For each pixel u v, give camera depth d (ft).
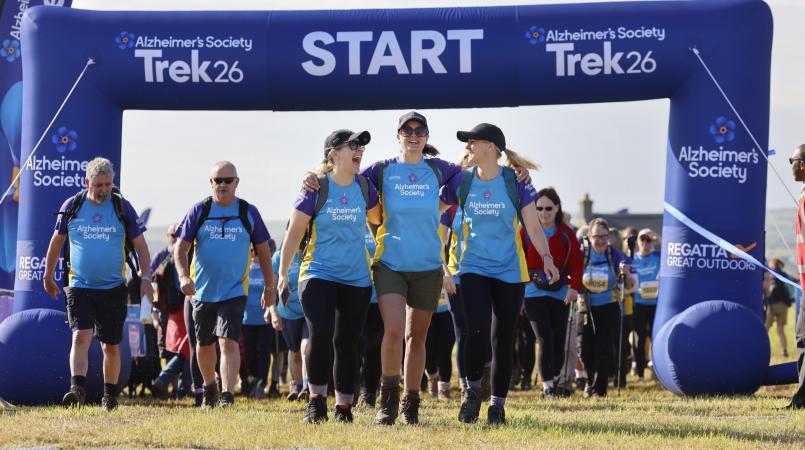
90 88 47.52
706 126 46.80
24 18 48.37
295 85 47.24
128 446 26.63
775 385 48.73
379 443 26.71
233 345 39.01
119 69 47.34
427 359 48.73
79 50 47.44
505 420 31.81
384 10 47.93
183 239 38.58
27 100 47.88
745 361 45.80
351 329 30.86
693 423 32.63
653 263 59.88
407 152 30.81
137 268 37.70
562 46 46.37
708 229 46.96
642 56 46.32
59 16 48.06
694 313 46.50
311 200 30.22
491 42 46.52
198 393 42.93
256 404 42.83
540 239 31.37
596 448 26.37
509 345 31.58
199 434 28.40
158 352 52.06
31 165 47.21
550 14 47.03
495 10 47.44
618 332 49.88
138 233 37.52
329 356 30.71
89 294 37.09
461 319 39.47
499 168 31.63
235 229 38.60
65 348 44.55
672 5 47.14
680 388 46.80
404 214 30.30
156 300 49.93
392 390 31.09
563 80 46.60
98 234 36.96
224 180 38.32
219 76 47.21
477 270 31.40
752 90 46.80
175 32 47.55
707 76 46.62
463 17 47.24
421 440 27.40
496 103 47.65
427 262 30.37
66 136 47.16
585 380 54.19
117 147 48.32
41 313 45.39
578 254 44.70
